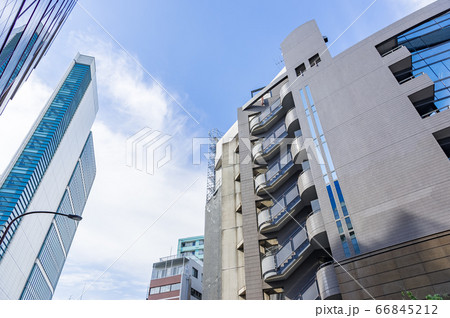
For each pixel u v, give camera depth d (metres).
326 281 20.59
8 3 11.55
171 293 49.09
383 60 25.28
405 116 21.83
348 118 24.91
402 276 17.42
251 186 32.44
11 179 90.00
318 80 28.94
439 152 19.33
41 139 105.69
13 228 82.50
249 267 27.44
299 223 27.03
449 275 16.03
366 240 19.83
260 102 38.94
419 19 26.00
